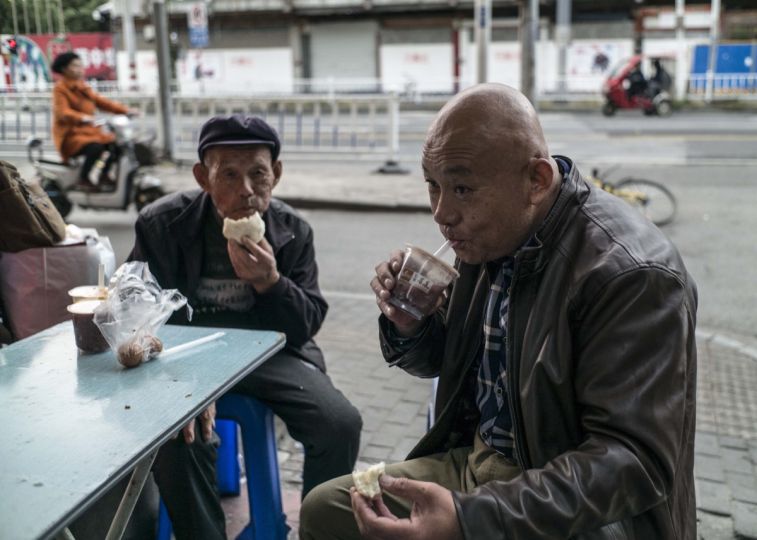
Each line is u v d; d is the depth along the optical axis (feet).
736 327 16.85
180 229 8.16
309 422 7.83
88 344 6.43
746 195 31.73
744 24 82.74
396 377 13.71
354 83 87.04
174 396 5.56
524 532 4.23
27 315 9.06
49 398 5.53
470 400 6.22
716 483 10.00
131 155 26.43
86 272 9.14
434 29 89.35
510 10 85.20
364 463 10.57
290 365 8.18
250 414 7.80
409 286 5.78
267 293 7.71
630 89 66.28
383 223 27.86
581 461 4.41
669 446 4.47
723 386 13.41
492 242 5.08
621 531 4.84
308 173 36.94
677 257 5.05
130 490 5.80
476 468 5.80
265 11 91.56
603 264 4.89
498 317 5.71
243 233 7.35
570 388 4.97
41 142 26.66
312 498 5.83
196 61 94.53
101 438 4.90
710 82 74.43
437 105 79.56
